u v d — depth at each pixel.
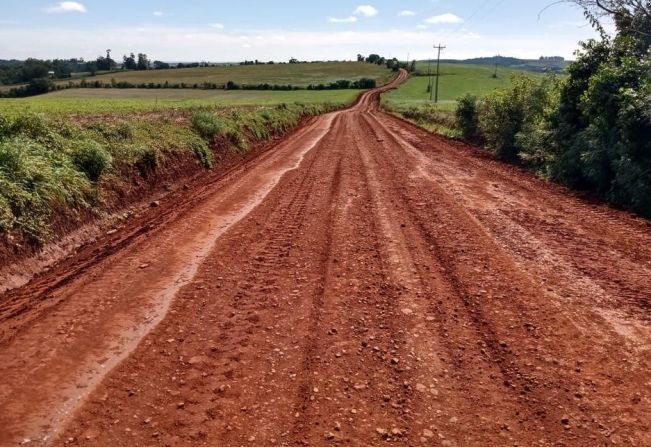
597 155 10.80
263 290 5.96
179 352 4.62
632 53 12.55
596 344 4.69
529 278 6.21
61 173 8.41
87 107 25.58
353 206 9.88
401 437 3.55
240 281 6.21
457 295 5.78
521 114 16.95
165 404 3.89
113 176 9.99
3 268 6.41
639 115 9.69
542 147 14.27
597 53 13.07
